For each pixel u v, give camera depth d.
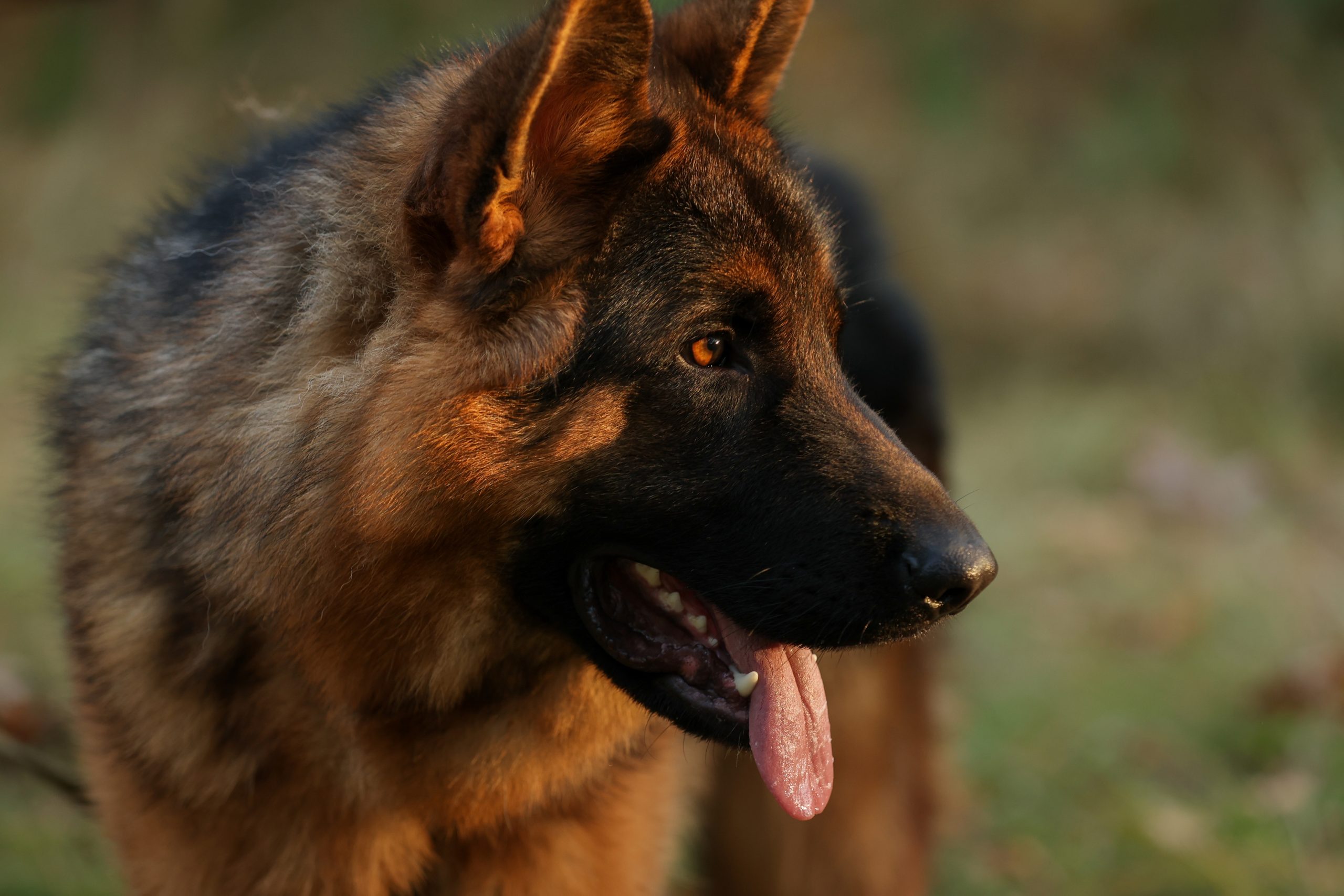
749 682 3.33
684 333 3.17
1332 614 8.23
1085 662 7.94
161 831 3.54
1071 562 9.53
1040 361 13.86
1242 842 5.69
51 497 3.90
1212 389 12.50
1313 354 12.66
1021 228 15.21
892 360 4.96
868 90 16.28
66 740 5.60
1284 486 10.84
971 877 5.71
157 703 3.45
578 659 3.50
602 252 3.16
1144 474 10.81
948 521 3.16
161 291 3.65
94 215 12.09
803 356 3.29
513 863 3.74
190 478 3.31
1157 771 6.55
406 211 3.04
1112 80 16.39
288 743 3.46
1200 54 16.28
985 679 7.56
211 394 3.30
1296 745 6.55
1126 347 13.80
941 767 5.56
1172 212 14.99
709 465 3.19
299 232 3.32
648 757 3.96
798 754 3.36
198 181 4.25
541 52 2.80
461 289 3.04
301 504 3.14
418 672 3.31
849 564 3.15
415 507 3.10
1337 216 13.52
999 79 16.53
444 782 3.50
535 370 3.07
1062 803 6.22
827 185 4.96
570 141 3.10
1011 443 12.01
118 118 13.60
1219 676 7.66
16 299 11.02
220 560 3.26
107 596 3.51
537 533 3.21
